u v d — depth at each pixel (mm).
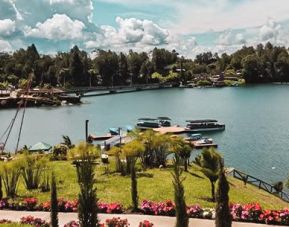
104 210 26797
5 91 180625
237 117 120688
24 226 22844
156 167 45938
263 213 24500
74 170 41438
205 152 31672
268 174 55094
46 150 60375
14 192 32750
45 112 141375
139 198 30922
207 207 28062
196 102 166750
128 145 41156
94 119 122938
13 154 59812
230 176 45656
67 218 25719
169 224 24453
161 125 105750
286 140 81875
